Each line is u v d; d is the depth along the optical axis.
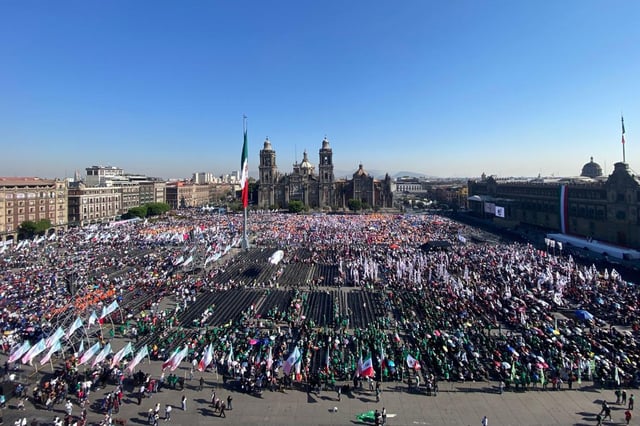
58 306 71.56
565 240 144.75
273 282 95.19
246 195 132.62
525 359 52.44
